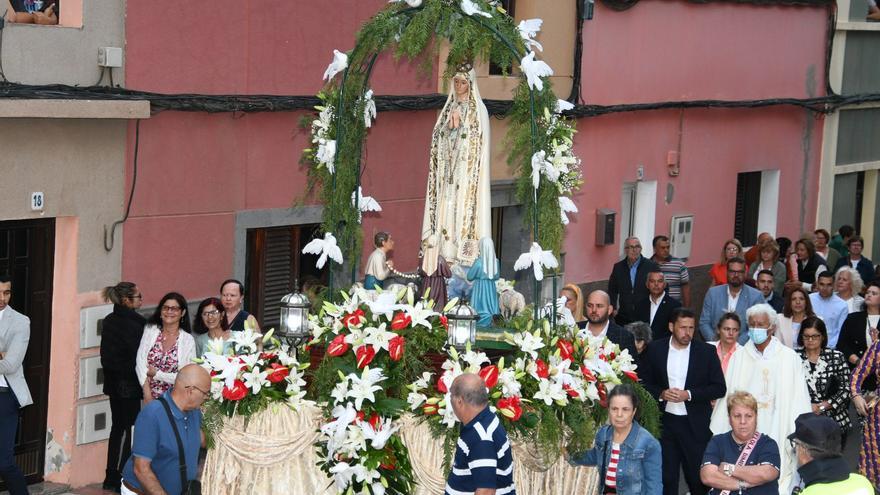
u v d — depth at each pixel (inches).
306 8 525.3
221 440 346.0
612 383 367.9
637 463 343.9
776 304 604.7
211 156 494.3
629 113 711.7
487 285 362.9
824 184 901.2
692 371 430.3
